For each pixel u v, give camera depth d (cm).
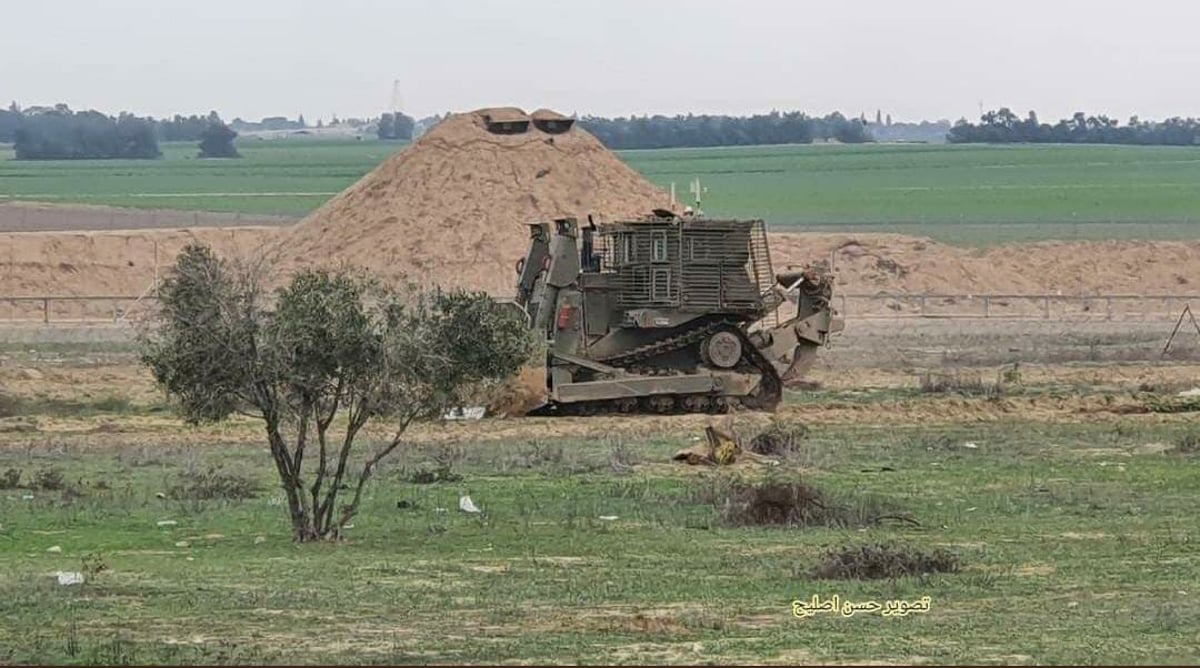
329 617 5128
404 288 7319
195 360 6688
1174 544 6681
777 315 12681
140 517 7525
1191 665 4291
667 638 4766
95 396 13138
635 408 11956
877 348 17825
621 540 6881
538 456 9619
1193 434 10675
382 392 6850
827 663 4366
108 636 4809
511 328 7031
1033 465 9419
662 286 11894
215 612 5203
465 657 4488
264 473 9019
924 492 8362
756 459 9569
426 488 8456
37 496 8112
